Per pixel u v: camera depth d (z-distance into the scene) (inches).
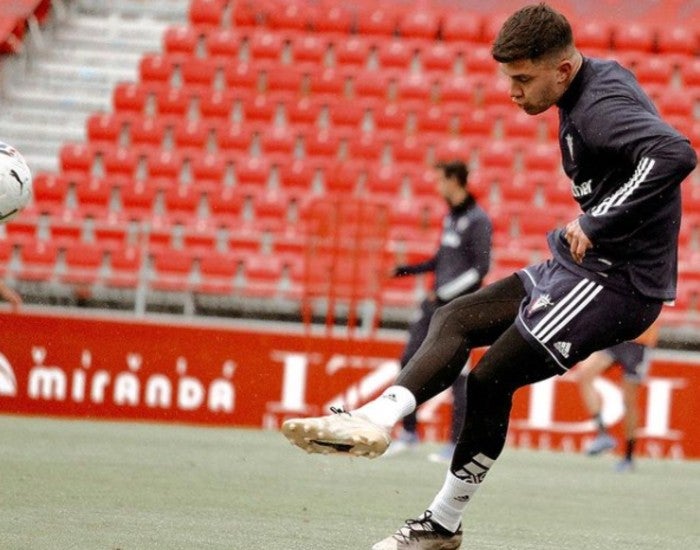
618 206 553.0
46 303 2065.7
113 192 2271.2
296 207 2251.5
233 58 2637.8
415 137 2423.7
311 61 2630.4
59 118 2516.0
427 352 594.2
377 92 2546.8
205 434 1571.1
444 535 633.0
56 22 2706.7
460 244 1363.2
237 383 1739.7
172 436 1507.1
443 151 2394.2
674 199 573.0
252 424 1738.4
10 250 2116.1
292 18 2716.5
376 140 2400.3
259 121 2497.5
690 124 2481.5
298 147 2412.6
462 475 620.1
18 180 650.2
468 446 613.9
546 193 2317.9
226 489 978.7
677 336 1987.0
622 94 564.7
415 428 1460.4
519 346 586.6
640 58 2603.3
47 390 1737.2
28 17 2598.4
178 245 2162.9
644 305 579.2
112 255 2116.1
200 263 2094.0
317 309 2020.2
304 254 2117.4
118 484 970.1
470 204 1376.7
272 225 2199.8
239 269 2092.8
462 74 2610.7
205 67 2576.3
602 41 2677.2
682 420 1706.4
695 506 1067.3
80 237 2175.2
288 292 1887.3
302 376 1738.4
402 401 577.3
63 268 2113.7
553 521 898.1
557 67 570.6
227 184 2337.6
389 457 1401.3
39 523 724.7
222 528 746.8
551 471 1348.4
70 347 1738.4
